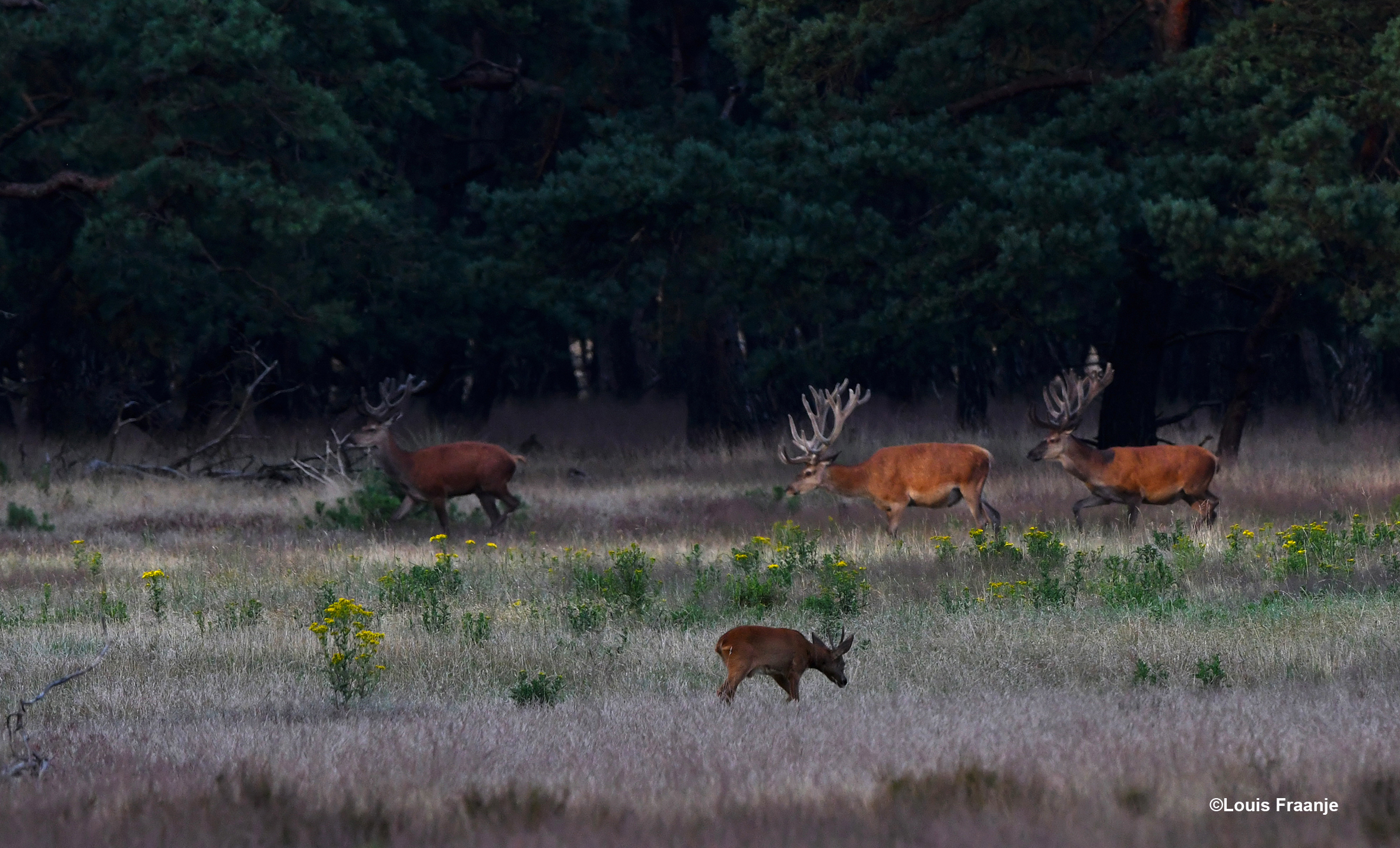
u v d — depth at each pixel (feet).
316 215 75.31
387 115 86.12
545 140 97.86
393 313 97.55
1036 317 67.21
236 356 97.50
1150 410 73.67
